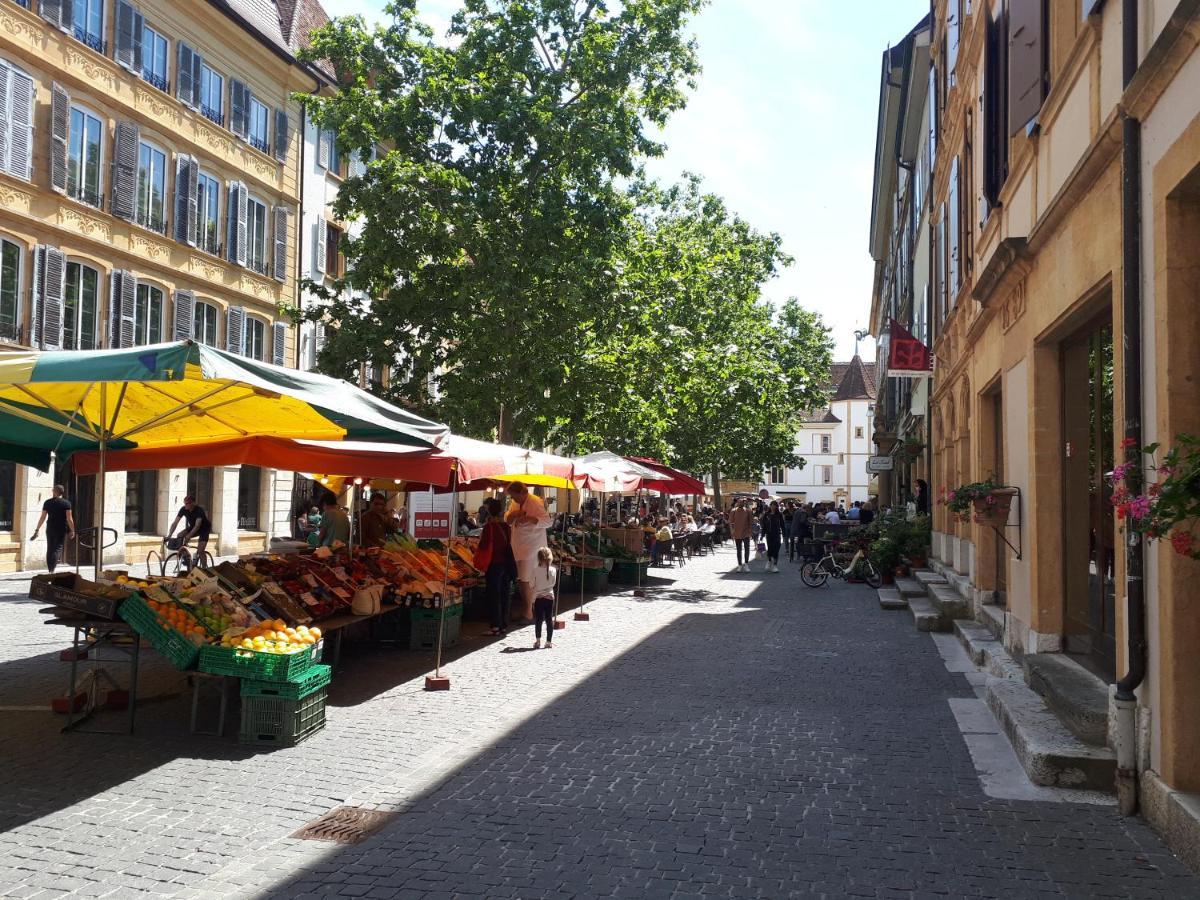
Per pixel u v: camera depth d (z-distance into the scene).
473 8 23.73
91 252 24.20
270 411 8.95
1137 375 5.97
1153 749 5.77
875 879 4.91
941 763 7.07
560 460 15.82
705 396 32.34
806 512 37.31
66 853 5.13
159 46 26.62
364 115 23.03
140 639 7.98
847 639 13.53
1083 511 8.55
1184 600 5.43
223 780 6.52
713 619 15.88
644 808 5.99
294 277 32.78
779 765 6.99
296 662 7.61
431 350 23.11
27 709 8.48
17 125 21.94
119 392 8.41
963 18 15.72
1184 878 4.96
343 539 16.02
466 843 5.35
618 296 22.91
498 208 22.45
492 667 11.12
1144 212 5.90
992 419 14.23
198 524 20.69
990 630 12.46
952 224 18.28
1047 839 5.50
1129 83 5.86
